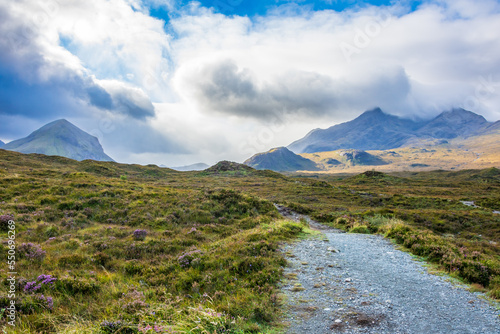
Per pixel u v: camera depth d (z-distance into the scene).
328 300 7.20
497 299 7.16
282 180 92.31
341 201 51.56
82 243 14.52
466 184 97.62
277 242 13.92
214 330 5.09
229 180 87.38
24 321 6.04
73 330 5.38
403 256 11.67
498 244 19.98
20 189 25.69
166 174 103.62
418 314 6.33
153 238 16.25
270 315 6.26
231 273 9.20
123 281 9.34
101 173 75.25
